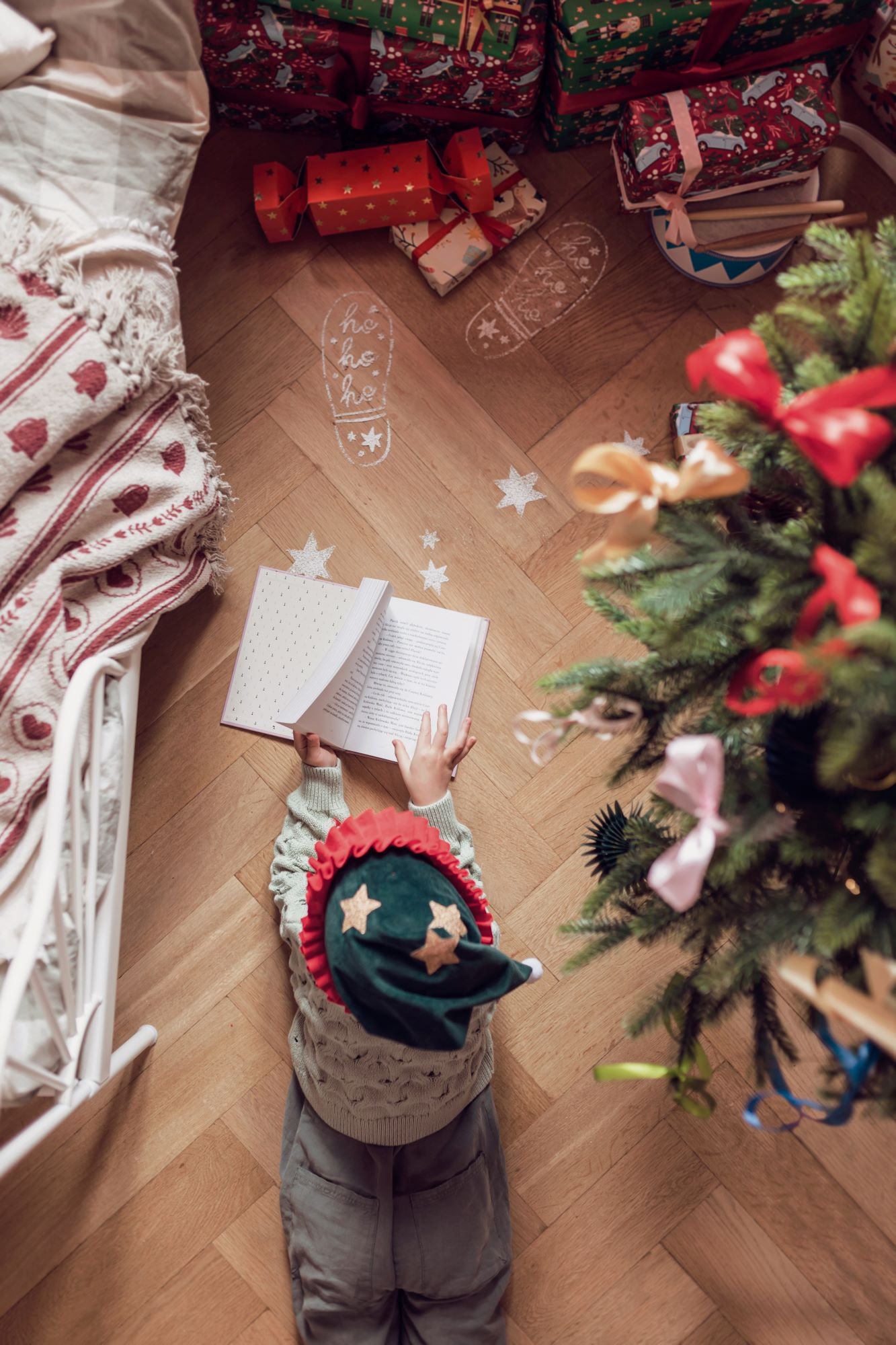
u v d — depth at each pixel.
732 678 1.16
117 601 1.55
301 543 1.86
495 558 1.85
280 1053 1.81
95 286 1.52
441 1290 1.68
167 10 1.51
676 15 1.65
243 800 1.83
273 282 1.88
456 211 1.85
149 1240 1.78
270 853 1.82
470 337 1.88
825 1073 1.23
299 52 1.71
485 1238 1.69
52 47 1.53
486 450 1.87
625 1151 1.79
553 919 1.81
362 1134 1.63
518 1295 1.78
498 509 1.86
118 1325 1.77
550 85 1.80
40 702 1.47
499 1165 1.76
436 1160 1.68
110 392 1.50
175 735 1.84
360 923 1.35
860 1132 1.78
